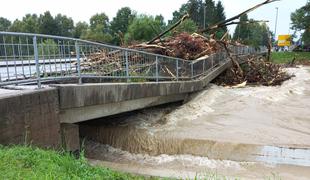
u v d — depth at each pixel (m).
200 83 14.60
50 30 62.31
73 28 70.31
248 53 27.05
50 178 3.46
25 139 5.01
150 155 8.74
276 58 43.28
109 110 8.30
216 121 10.77
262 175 6.96
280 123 10.38
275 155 7.77
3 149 4.26
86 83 7.35
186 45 16.14
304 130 9.63
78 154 6.54
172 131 9.60
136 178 5.16
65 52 6.77
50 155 4.39
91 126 10.14
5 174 3.44
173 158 8.32
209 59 16.44
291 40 64.25
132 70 9.91
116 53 10.05
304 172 7.05
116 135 9.64
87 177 3.96
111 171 4.69
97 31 56.28
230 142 8.27
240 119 10.93
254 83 17.75
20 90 5.34
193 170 7.36
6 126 4.65
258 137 8.89
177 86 12.13
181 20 16.77
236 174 7.06
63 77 6.36
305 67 31.39
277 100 13.41
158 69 11.17
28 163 3.88
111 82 8.73
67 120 6.60
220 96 13.81
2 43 5.18
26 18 62.97
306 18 53.56
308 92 15.34
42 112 5.46
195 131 9.56
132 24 43.00
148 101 10.46
